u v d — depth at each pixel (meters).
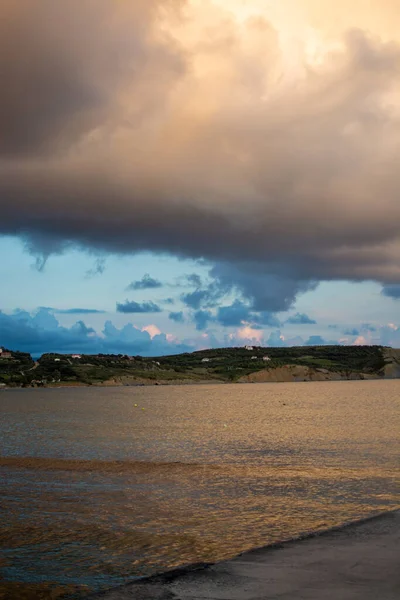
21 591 15.44
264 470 35.09
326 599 12.49
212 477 32.78
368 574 14.18
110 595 13.41
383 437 54.41
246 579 14.27
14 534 20.83
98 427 71.00
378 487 28.97
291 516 23.08
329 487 29.14
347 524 20.05
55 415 96.31
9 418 89.38
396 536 17.97
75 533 20.92
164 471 35.12
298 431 62.19
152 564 17.36
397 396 156.62
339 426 67.69
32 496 27.58
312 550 16.73
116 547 19.14
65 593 15.25
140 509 24.67
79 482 31.39
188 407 118.19
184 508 24.77
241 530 21.03
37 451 46.69
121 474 34.09
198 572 15.10
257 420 79.62
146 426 71.75
